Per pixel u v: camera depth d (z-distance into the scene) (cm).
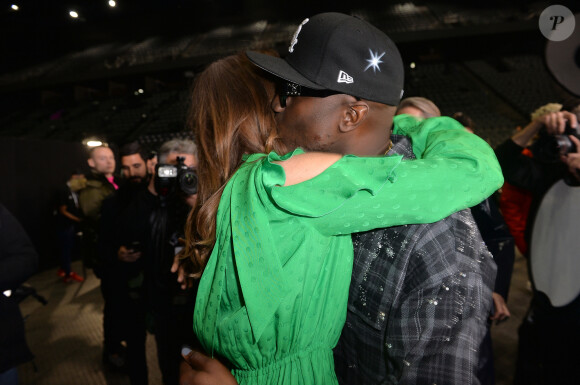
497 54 1662
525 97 1245
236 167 53
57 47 2095
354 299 50
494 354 212
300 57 50
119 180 318
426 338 40
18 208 434
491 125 1117
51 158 492
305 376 47
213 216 50
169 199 136
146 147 1161
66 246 400
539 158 94
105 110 1573
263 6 2042
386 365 48
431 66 1659
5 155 420
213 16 2091
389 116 51
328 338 49
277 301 43
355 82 47
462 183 42
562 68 73
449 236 45
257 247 43
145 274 143
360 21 50
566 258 89
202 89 56
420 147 61
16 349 122
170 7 2044
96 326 291
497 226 109
